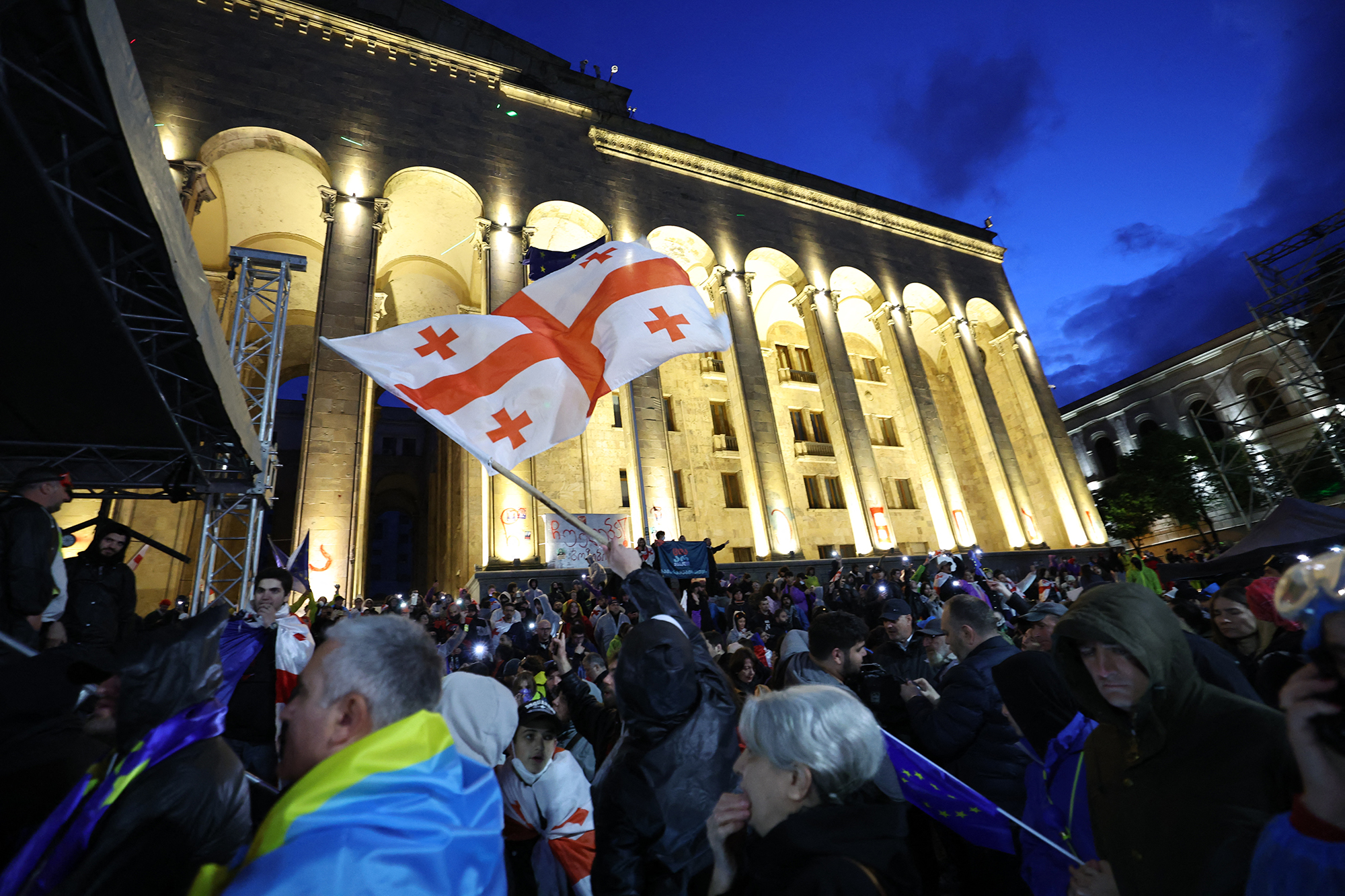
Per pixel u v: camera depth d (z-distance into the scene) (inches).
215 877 60.6
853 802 65.3
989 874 127.2
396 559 2994.6
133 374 253.3
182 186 713.6
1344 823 43.3
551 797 130.3
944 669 219.6
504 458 162.9
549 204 973.8
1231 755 67.0
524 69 1071.0
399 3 978.7
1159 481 1391.5
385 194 848.9
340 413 730.2
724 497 1149.1
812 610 653.3
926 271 1369.3
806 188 1284.4
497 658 425.1
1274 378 1357.0
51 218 176.4
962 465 1441.9
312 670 58.3
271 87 818.8
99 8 157.2
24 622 148.6
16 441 298.4
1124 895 74.0
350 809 46.6
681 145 1167.0
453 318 177.0
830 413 1132.5
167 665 65.3
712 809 91.0
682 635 100.7
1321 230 860.6
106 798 59.7
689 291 195.9
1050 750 100.7
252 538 418.9
